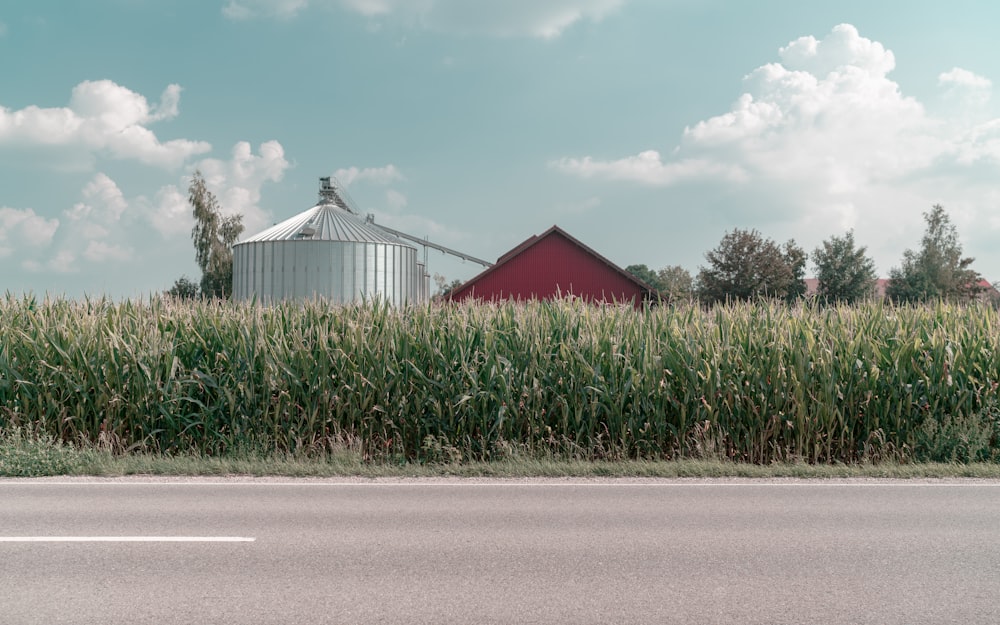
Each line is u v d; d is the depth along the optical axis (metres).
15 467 8.88
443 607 4.29
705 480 8.69
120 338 11.22
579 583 4.73
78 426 11.20
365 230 27.91
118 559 5.23
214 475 9.01
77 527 6.18
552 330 11.89
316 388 11.17
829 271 50.09
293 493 7.79
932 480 8.70
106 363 11.18
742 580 4.80
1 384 11.07
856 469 9.20
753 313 12.41
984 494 7.82
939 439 10.66
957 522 6.47
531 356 11.27
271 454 10.83
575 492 7.89
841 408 11.16
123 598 4.44
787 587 4.67
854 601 4.43
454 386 11.17
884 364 11.20
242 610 4.25
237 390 11.27
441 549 5.50
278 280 25.33
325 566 5.06
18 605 4.32
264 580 4.77
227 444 11.08
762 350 11.26
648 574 4.91
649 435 11.14
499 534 5.97
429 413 11.32
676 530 6.14
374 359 11.20
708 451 10.63
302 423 11.25
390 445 11.34
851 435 11.06
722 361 11.15
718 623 4.08
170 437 11.13
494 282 37.91
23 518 6.53
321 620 4.09
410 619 4.11
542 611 4.24
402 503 7.27
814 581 4.79
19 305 12.94
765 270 45.47
